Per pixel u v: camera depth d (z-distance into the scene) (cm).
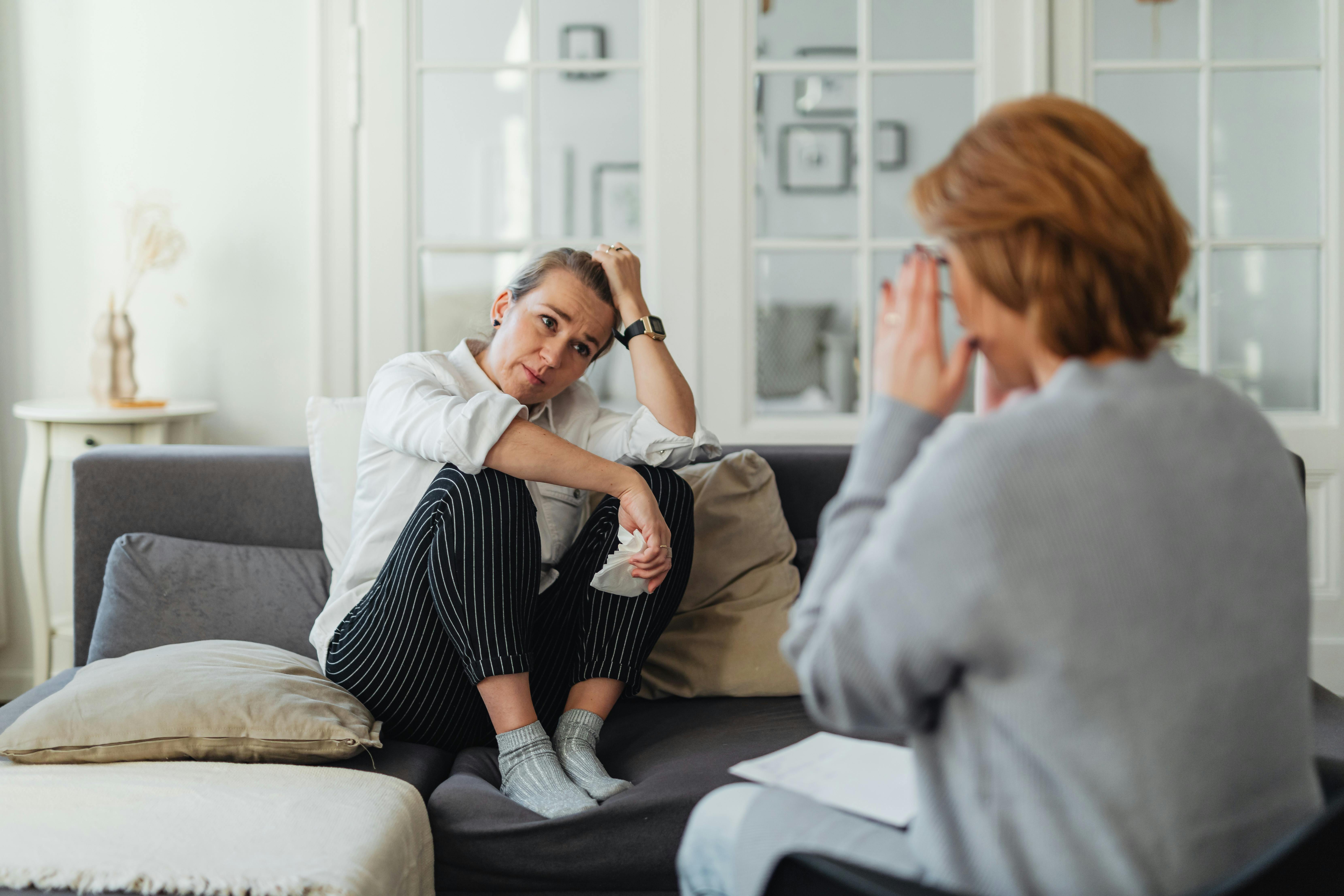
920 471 67
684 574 149
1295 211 287
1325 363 288
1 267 287
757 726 149
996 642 63
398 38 284
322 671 152
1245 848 66
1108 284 70
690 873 91
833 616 69
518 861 124
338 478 176
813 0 286
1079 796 64
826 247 288
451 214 290
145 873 97
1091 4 285
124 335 264
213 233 289
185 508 183
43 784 116
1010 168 72
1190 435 67
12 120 285
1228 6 284
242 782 118
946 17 285
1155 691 63
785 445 228
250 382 291
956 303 76
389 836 110
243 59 286
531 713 133
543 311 154
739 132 285
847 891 71
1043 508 62
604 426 167
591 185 290
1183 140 287
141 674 134
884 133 288
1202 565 65
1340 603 287
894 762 96
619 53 287
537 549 137
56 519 261
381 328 289
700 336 289
